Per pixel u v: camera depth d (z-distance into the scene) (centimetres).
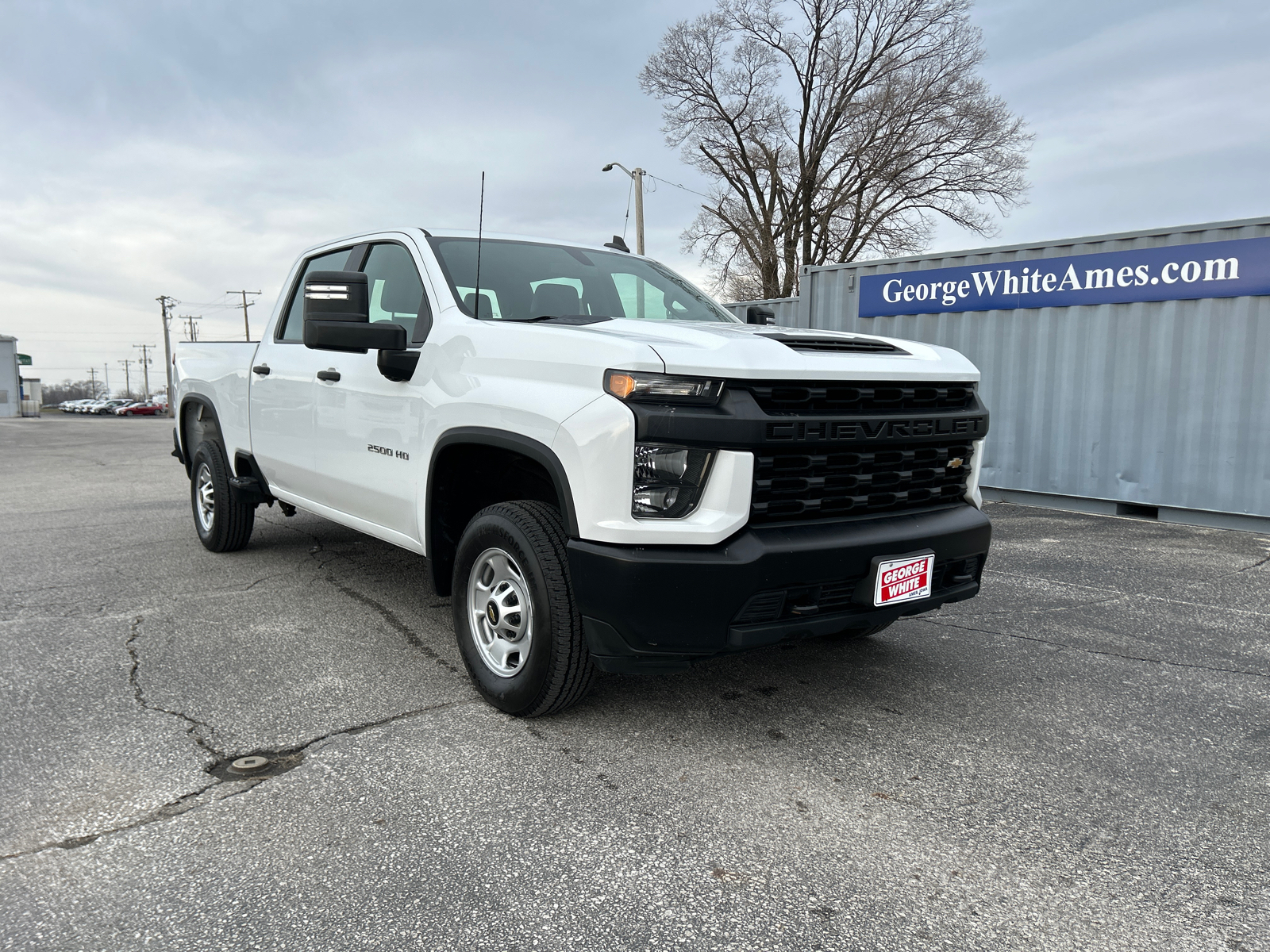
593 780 264
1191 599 494
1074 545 661
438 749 284
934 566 303
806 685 348
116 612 441
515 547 293
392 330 339
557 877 212
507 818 241
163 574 523
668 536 256
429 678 350
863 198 3369
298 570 534
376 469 377
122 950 183
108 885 206
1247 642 413
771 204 3400
